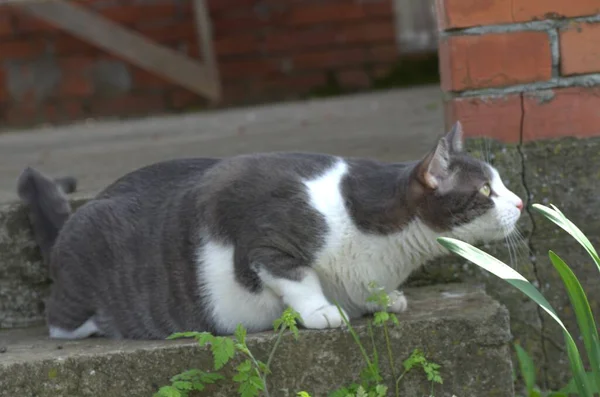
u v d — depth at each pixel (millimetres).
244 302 3873
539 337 4531
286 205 3736
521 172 4477
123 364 3742
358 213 3746
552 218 3496
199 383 3662
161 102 10914
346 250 3773
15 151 7098
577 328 4531
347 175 3832
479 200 3758
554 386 4535
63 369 3742
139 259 4004
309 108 8562
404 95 9008
